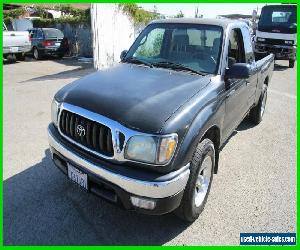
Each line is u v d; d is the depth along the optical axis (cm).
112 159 288
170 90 329
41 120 643
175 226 340
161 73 381
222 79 380
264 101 659
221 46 397
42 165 452
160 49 434
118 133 282
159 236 326
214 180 433
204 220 352
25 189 393
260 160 496
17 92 866
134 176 277
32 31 1781
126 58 450
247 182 431
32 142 532
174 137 280
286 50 1420
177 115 292
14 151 496
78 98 321
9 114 677
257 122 648
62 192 388
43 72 1254
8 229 326
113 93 320
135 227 336
